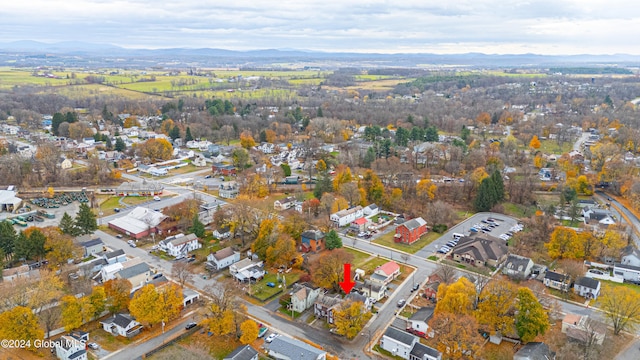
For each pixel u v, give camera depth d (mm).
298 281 124688
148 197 197750
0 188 196125
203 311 108188
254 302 115125
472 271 129500
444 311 99375
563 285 120125
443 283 111562
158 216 158875
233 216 154125
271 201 191125
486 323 99188
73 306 100188
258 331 100625
